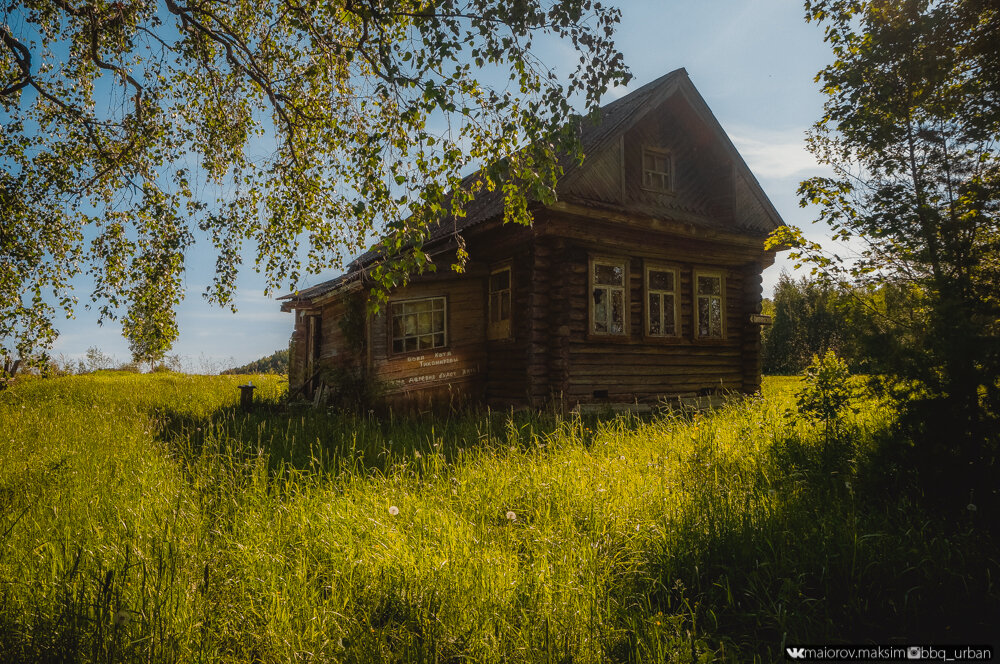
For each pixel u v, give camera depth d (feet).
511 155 19.93
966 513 14.23
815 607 10.68
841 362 20.03
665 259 42.14
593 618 9.58
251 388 40.60
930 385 15.33
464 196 18.51
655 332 41.93
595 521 13.69
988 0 16.08
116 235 31.65
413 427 29.76
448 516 13.80
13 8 27.22
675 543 12.70
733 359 46.16
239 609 9.30
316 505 14.40
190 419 32.45
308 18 26.50
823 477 17.29
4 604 8.93
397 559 11.09
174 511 13.10
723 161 45.21
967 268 15.65
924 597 11.07
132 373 76.79
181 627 8.41
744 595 11.34
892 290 17.39
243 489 15.74
